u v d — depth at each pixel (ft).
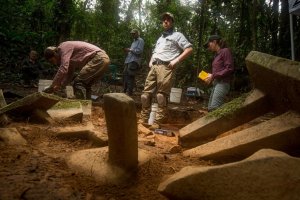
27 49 44.93
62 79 18.07
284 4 32.37
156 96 17.19
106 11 60.49
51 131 12.00
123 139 7.91
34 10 45.60
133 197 7.21
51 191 6.88
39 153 9.54
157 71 17.04
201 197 6.09
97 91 37.14
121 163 8.15
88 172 8.32
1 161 8.40
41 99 12.78
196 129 11.60
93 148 10.28
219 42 17.39
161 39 17.57
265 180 6.08
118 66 52.95
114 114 7.74
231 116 11.20
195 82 42.52
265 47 35.19
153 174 8.41
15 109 13.03
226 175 6.09
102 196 7.16
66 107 15.08
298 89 9.02
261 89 10.93
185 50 16.92
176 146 11.18
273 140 9.27
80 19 51.16
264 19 35.12
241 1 36.73
